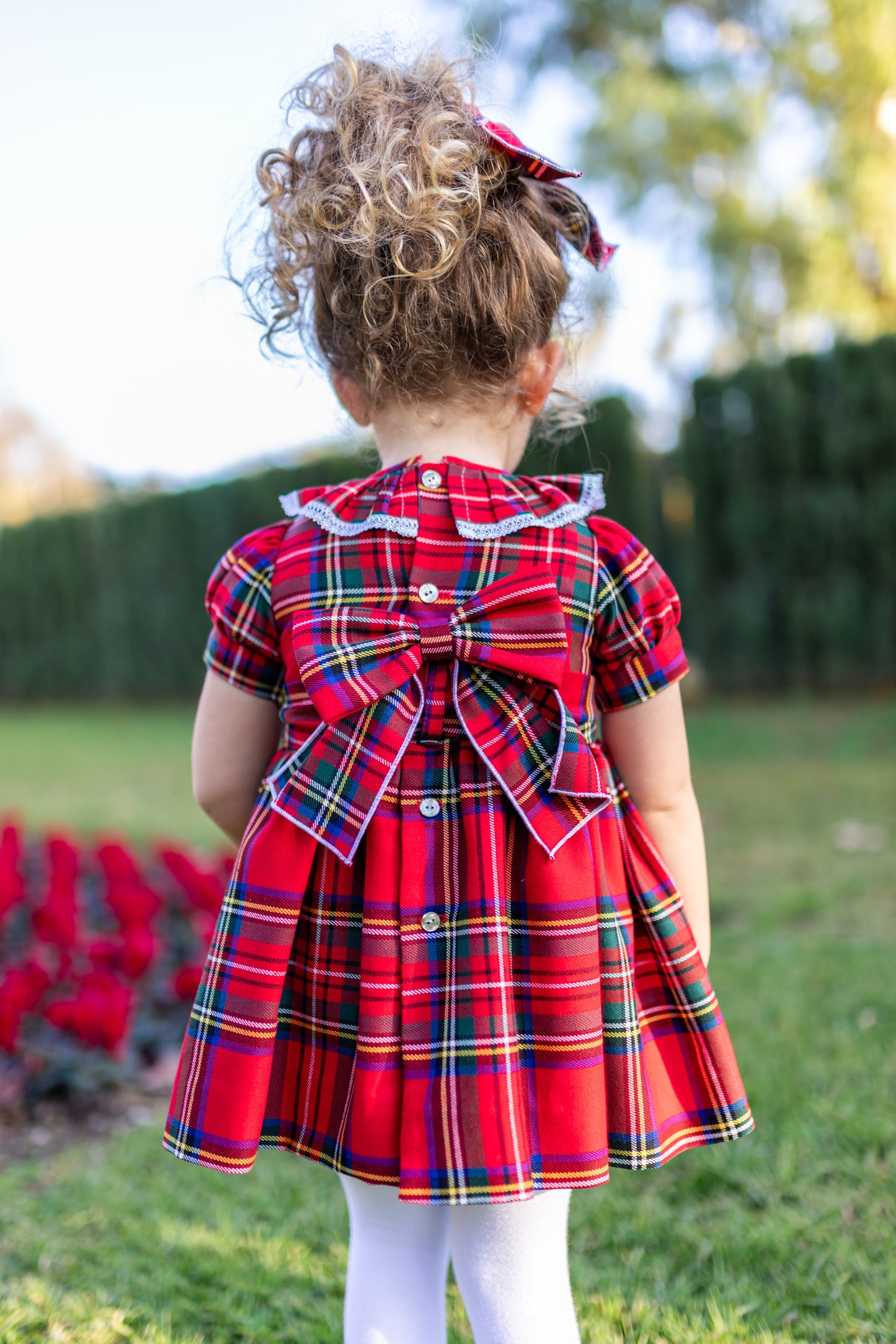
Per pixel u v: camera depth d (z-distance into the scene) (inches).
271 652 46.5
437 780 42.1
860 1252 66.6
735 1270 67.3
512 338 45.8
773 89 454.0
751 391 298.5
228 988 42.8
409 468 45.4
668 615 47.0
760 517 300.8
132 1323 66.1
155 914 139.4
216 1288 69.7
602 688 47.4
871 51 407.2
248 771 49.5
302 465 443.5
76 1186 85.7
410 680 42.2
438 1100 40.3
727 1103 45.8
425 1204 40.9
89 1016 106.0
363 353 46.0
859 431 286.7
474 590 42.9
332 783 41.7
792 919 138.3
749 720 281.0
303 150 48.9
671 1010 46.4
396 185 43.8
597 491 48.4
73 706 552.1
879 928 130.0
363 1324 45.2
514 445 49.6
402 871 41.5
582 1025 41.1
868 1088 86.6
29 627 578.2
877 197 419.5
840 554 291.7
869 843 168.6
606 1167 40.6
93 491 945.5
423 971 41.2
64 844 168.2
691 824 49.3
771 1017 103.5
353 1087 41.1
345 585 43.6
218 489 478.6
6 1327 65.4
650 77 465.4
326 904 42.8
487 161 46.1
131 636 521.3
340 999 42.3
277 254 50.9
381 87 47.3
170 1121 43.3
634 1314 63.3
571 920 41.6
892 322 434.9
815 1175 75.9
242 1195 83.0
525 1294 43.8
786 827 185.6
